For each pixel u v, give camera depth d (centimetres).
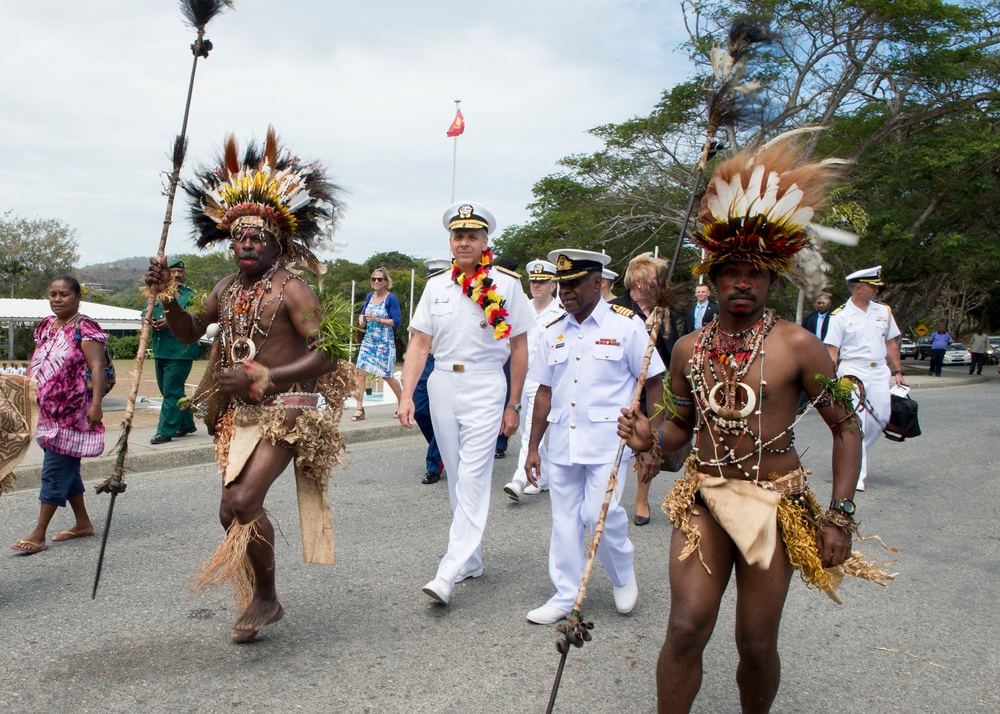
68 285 556
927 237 2641
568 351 451
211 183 435
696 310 700
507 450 955
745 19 343
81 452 557
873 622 457
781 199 286
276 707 346
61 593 473
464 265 488
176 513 649
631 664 395
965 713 355
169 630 423
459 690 365
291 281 413
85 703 346
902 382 795
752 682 294
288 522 641
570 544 448
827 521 286
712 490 292
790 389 292
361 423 1050
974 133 2541
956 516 698
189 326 437
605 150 2816
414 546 577
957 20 2288
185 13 429
